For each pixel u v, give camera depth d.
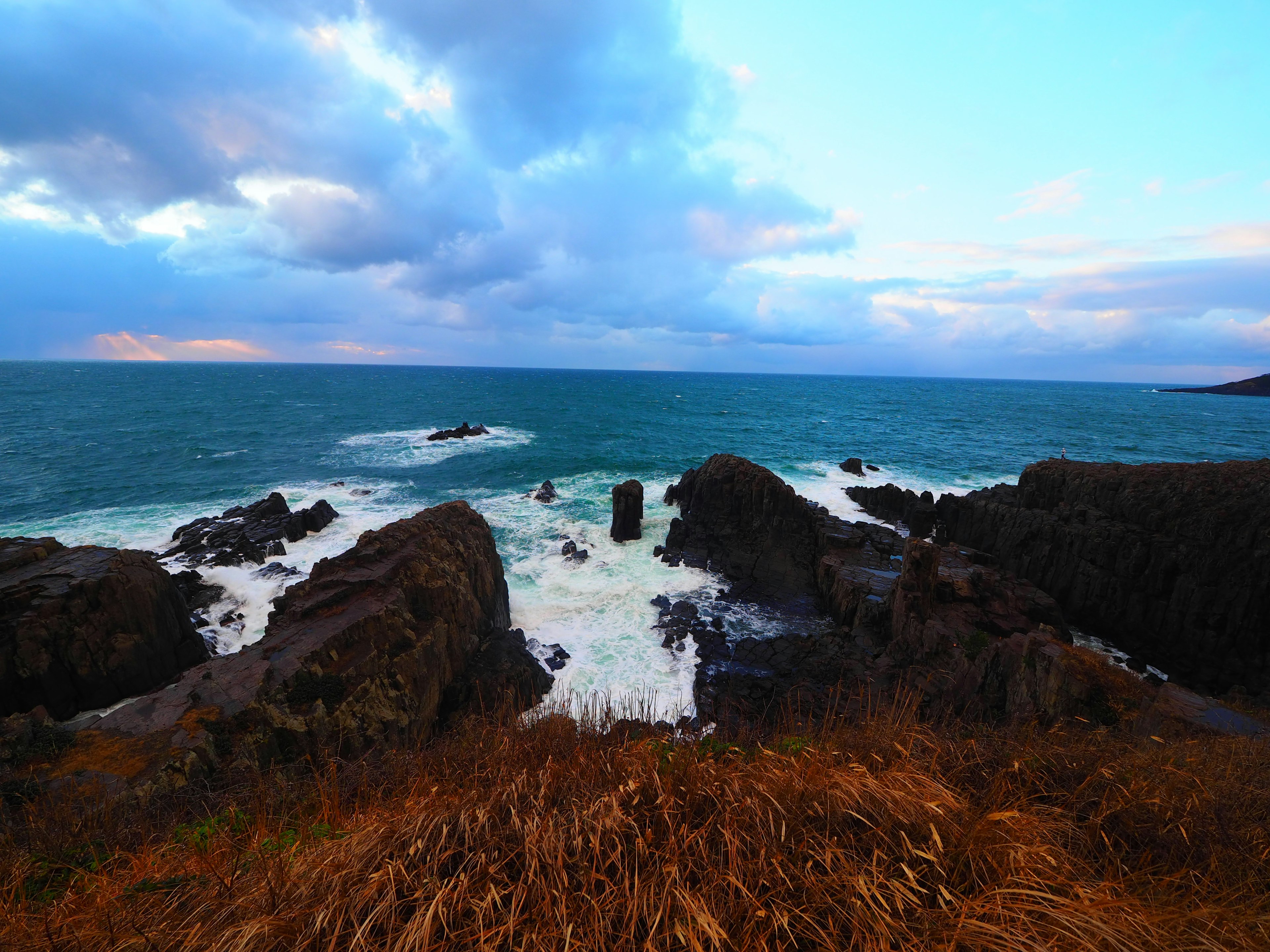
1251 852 4.00
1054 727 5.96
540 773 4.23
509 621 24.33
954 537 34.22
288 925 3.07
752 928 3.00
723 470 34.44
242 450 59.97
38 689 16.33
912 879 3.04
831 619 25.47
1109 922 2.97
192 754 11.30
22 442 59.88
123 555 18.98
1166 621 23.77
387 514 38.34
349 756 13.73
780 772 4.12
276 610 17.28
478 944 3.00
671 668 20.89
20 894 4.31
